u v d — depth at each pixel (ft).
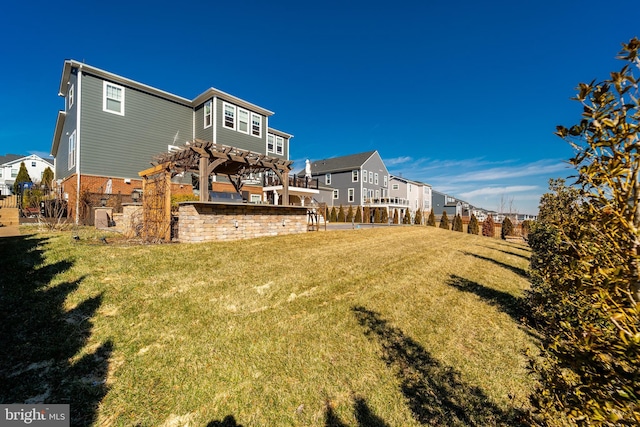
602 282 3.58
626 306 3.44
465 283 18.56
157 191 24.66
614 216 3.44
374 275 18.53
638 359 3.14
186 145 24.75
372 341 10.66
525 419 5.24
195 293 13.62
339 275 17.89
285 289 15.03
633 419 3.25
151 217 25.45
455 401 7.89
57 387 7.63
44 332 9.68
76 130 41.68
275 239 26.81
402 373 8.98
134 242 22.68
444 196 157.48
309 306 13.32
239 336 10.55
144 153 48.21
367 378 8.70
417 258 24.82
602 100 3.47
